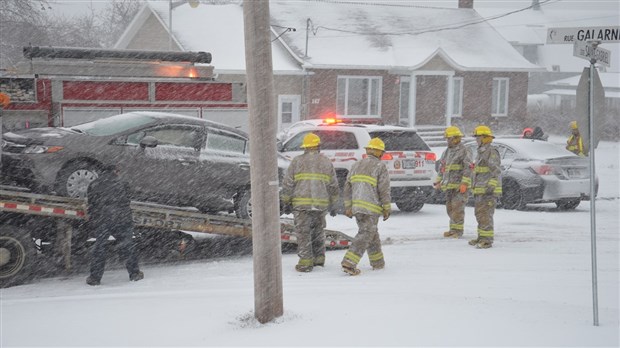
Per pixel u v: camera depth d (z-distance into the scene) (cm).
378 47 4222
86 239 1209
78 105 1538
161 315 867
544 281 1083
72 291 1044
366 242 1133
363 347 703
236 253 1377
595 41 822
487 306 873
